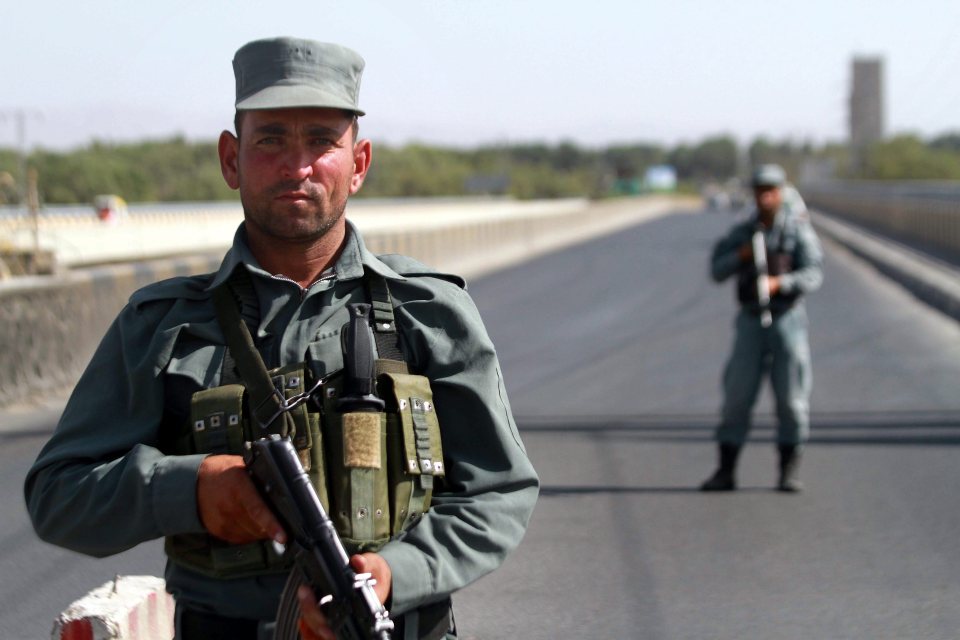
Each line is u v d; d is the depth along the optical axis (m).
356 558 2.40
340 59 2.67
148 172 89.69
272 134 2.62
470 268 37.47
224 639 2.61
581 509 8.62
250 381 2.57
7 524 8.15
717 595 6.60
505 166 171.75
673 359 17.12
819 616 6.25
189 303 2.66
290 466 2.37
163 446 2.63
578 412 12.90
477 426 2.69
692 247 51.06
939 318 22.17
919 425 11.88
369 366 2.58
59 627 4.02
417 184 144.50
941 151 161.12
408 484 2.58
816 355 17.44
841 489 9.16
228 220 47.59
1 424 11.65
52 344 13.41
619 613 6.32
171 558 2.67
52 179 75.31
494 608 6.41
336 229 2.72
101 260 37.16
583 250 49.88
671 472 9.87
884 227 57.41
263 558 2.55
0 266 15.05
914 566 7.12
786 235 9.07
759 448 10.84
